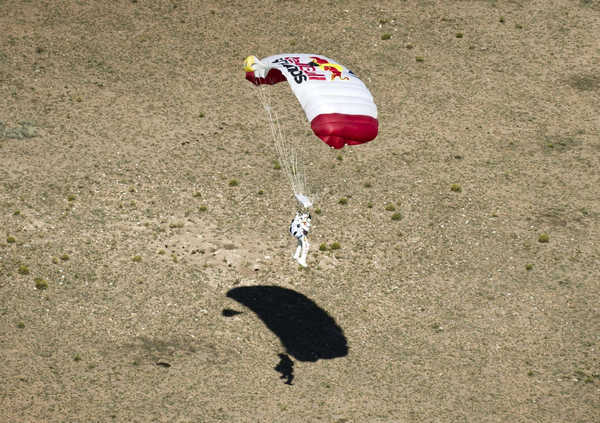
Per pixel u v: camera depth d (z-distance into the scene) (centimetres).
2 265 16112
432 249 17688
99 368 13725
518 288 16550
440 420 13012
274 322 15362
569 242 18000
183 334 14875
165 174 19862
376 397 13538
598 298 16225
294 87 12438
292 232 12525
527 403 13488
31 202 18288
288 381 13825
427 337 15200
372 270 16988
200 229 17925
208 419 12681
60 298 15450
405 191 19675
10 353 13812
